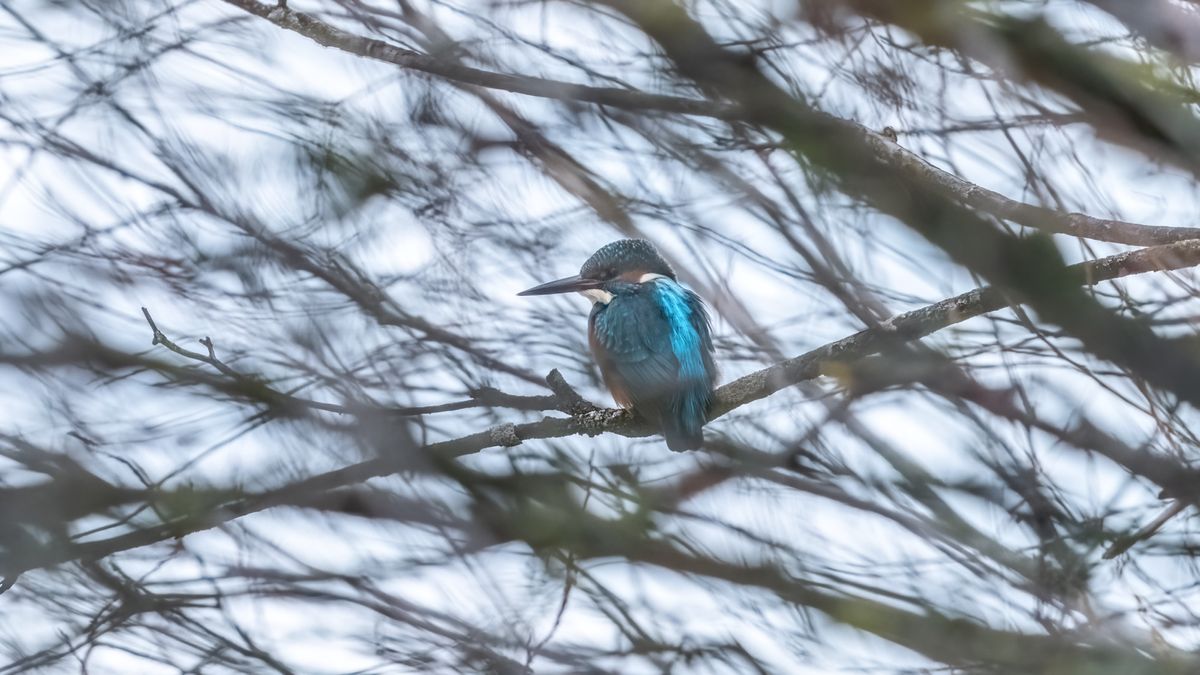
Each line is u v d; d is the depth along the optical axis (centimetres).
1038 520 998
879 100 990
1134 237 823
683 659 1052
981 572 993
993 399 1016
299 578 1052
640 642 1055
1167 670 908
